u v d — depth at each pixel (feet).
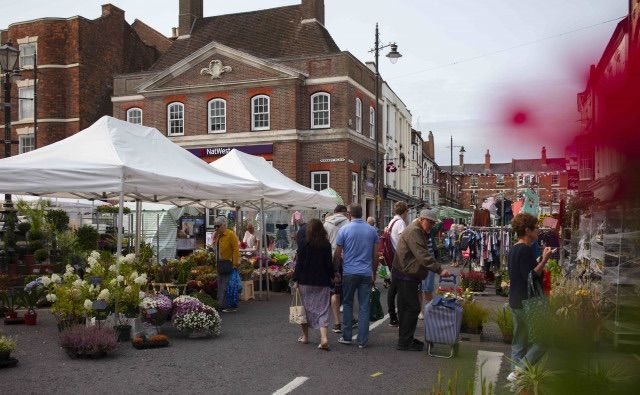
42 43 103.45
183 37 110.93
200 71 97.04
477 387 18.92
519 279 19.56
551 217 52.80
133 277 27.35
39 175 28.89
